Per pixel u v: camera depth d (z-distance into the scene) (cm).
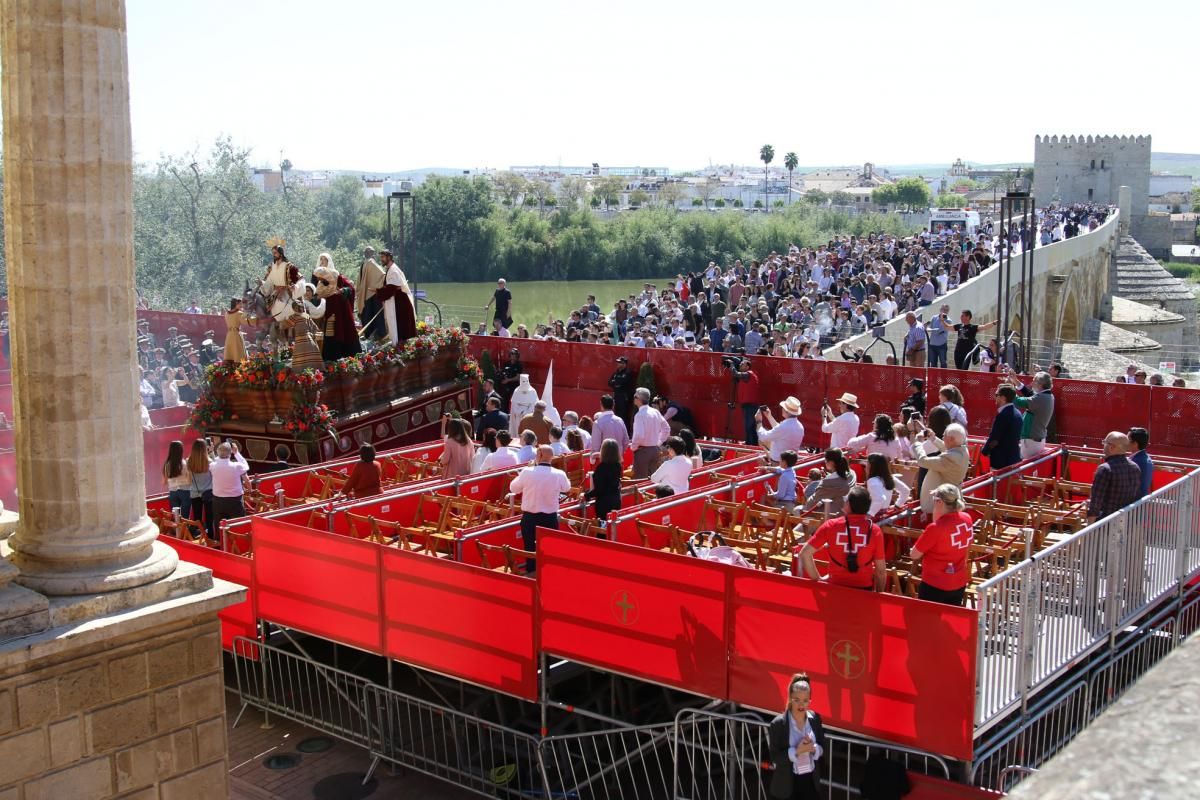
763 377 2427
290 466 1986
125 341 889
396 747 1243
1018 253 5409
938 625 937
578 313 3422
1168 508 1307
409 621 1211
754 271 4388
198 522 1523
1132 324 9138
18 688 823
